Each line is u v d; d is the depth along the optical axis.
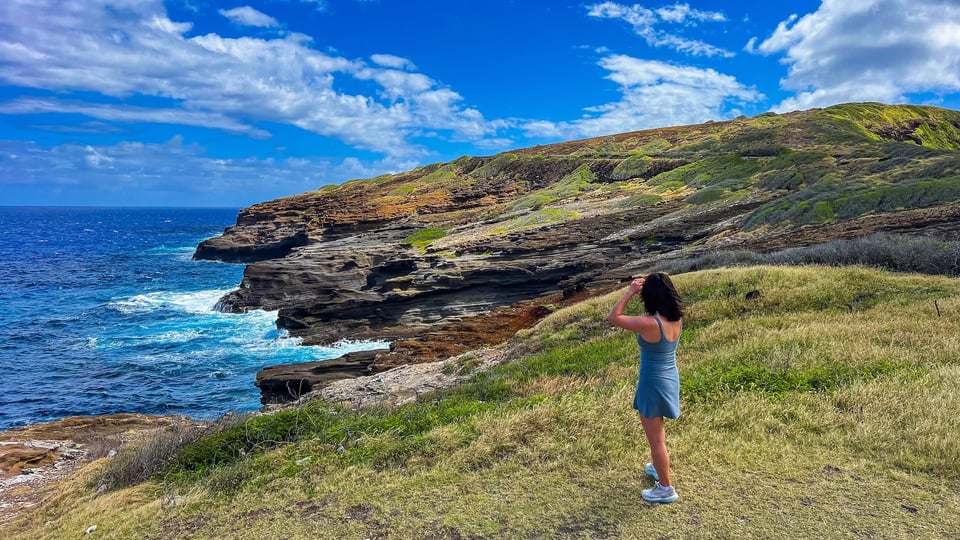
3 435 14.28
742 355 9.60
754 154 57.69
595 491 5.28
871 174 35.62
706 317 13.72
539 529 4.76
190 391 23.39
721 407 7.04
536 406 7.41
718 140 78.12
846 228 24.64
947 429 5.80
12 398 22.70
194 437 8.80
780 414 6.69
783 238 26.19
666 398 4.82
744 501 4.92
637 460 5.80
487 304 31.84
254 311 37.72
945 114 99.75
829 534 4.38
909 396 6.76
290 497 5.98
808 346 9.57
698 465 5.62
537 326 17.34
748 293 14.34
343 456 6.88
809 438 6.02
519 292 32.47
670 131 97.44
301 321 31.72
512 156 92.88
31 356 28.48
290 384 19.47
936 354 8.55
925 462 5.31
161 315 37.84
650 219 41.50
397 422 7.97
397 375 16.02
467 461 6.17
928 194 26.48
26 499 9.12
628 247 34.56
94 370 26.23
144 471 8.07
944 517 4.52
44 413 21.16
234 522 5.63
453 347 20.19
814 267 15.98
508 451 6.32
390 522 5.14
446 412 8.15
